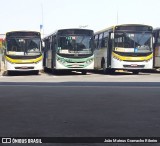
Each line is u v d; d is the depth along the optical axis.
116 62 25.11
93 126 7.75
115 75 25.78
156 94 13.46
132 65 25.14
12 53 26.14
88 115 9.06
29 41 26.34
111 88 15.75
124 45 25.12
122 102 11.32
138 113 9.35
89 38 25.81
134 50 25.09
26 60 26.22
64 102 11.33
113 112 9.50
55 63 26.00
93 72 31.69
